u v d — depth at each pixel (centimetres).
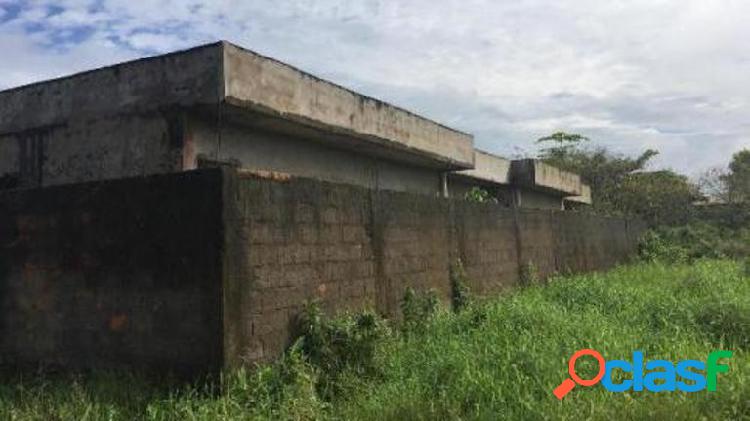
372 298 677
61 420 439
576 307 825
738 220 2769
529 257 1134
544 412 429
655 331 689
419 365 557
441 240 845
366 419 444
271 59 793
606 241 1616
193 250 491
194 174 496
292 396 467
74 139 828
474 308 779
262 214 524
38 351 564
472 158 1327
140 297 512
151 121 776
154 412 431
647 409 429
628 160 2936
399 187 1227
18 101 863
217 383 470
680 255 1828
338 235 626
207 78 723
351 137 957
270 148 903
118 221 528
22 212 580
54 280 559
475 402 463
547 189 1839
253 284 508
